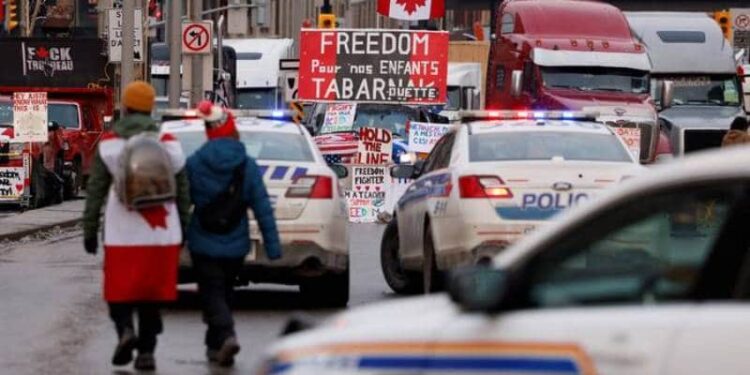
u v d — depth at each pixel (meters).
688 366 13.84
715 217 17.16
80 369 30.05
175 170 28.95
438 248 38.59
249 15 194.62
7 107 81.31
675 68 99.94
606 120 89.69
